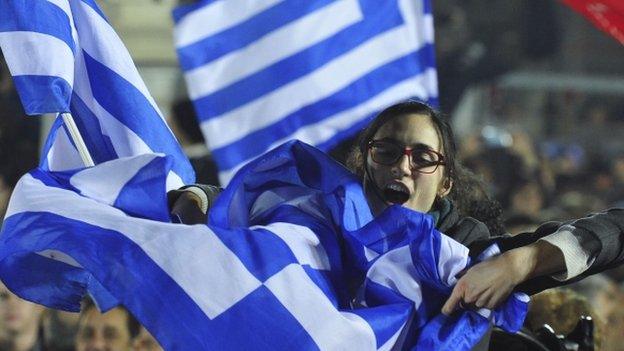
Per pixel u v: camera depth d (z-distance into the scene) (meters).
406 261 6.82
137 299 6.46
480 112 31.61
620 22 10.72
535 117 33.19
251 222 7.06
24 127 15.28
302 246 6.77
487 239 7.06
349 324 6.59
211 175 14.10
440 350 6.66
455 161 7.27
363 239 6.85
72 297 7.15
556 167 29.50
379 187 7.02
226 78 11.91
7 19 7.86
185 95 17.19
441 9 27.83
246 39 11.92
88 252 6.58
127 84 8.33
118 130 8.33
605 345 11.96
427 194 7.03
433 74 12.30
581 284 13.30
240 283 6.51
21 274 7.04
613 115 33.66
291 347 6.48
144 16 17.39
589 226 6.79
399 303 6.82
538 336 7.90
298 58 11.95
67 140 8.03
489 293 6.64
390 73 12.21
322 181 6.99
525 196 21.47
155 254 6.54
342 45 12.05
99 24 8.34
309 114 11.97
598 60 38.28
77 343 9.88
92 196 7.00
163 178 6.93
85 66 8.34
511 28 31.92
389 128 7.03
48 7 7.91
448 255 6.75
